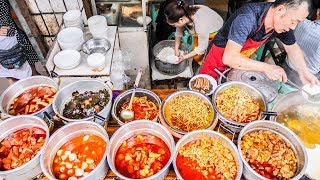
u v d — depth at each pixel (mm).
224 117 2133
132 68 4496
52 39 4148
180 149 1993
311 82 2803
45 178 1932
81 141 2082
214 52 3250
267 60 3840
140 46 4180
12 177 1808
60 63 3061
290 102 2477
